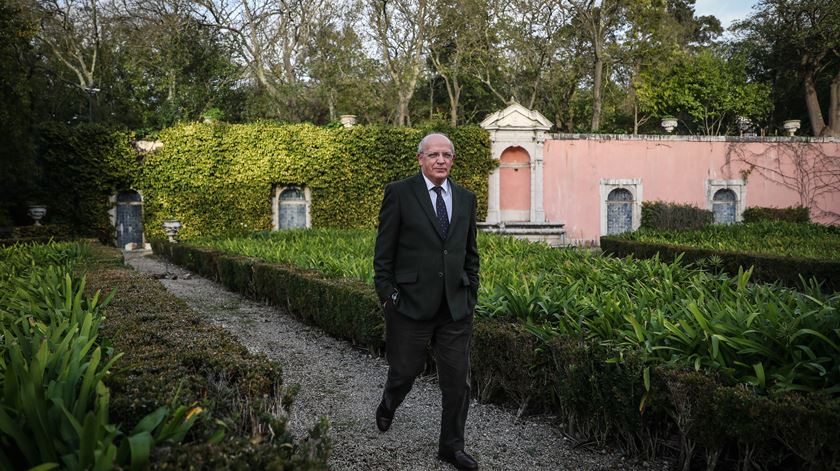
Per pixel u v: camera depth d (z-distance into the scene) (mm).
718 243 11852
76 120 28109
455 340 2842
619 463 2904
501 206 22172
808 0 25516
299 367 4816
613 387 2920
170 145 19500
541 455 3021
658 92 27891
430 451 3051
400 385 2949
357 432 3316
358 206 20828
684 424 2623
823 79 28906
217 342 2848
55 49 24734
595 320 3455
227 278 9531
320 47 25875
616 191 22562
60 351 1922
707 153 22750
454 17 26031
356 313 5285
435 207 2861
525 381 3527
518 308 3994
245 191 20031
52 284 3877
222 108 25188
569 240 22109
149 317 3449
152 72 24953
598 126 25797
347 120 21062
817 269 8758
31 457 1441
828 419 2123
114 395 1865
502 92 30906
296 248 10320
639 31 25141
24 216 18250
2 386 1753
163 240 17266
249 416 1999
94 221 19031
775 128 32500
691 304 2908
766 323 2846
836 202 23094
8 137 15586
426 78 30781
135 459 1313
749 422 2340
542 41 26609
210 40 24188
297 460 1536
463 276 2859
